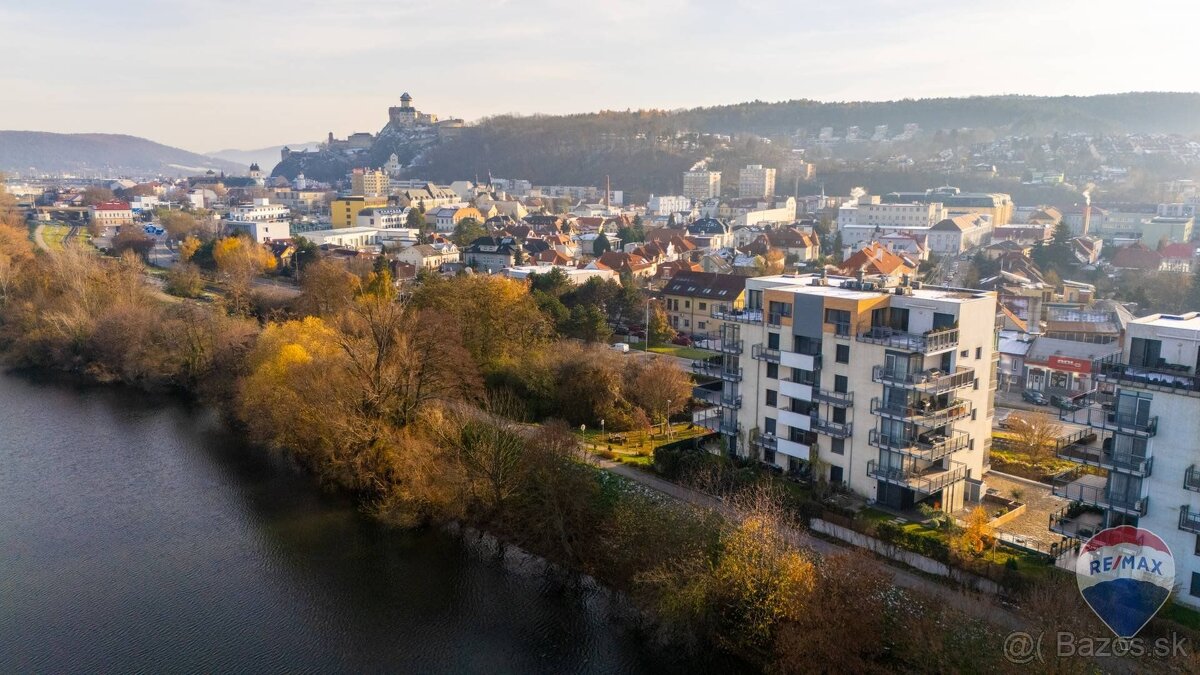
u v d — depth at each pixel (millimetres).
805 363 84562
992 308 82875
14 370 150625
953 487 80688
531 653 67500
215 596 74750
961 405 80062
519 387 118062
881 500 79688
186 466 104938
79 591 75062
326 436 94625
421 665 65750
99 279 165750
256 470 103812
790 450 87188
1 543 83625
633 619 71625
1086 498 65250
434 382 98312
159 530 87000
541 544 82438
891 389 77812
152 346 139375
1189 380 59219
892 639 58656
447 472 86375
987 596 63031
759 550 63000
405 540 85562
